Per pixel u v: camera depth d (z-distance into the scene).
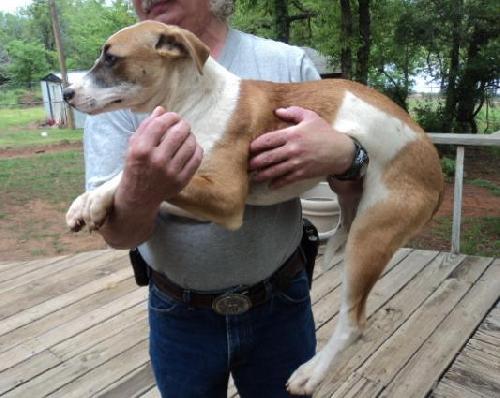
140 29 1.79
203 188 1.58
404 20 13.87
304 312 2.10
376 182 2.02
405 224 2.04
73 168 13.07
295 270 2.02
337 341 2.06
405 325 3.87
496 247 6.99
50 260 5.41
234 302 1.89
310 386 1.99
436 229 7.78
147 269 2.07
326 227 5.17
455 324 3.87
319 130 1.70
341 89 1.97
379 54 15.22
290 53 2.12
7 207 9.68
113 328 4.02
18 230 8.38
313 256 2.19
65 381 3.41
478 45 14.44
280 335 2.02
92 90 1.78
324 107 1.91
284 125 1.81
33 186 11.20
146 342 3.81
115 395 3.27
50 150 16.55
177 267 1.86
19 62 42.09
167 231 1.84
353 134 1.89
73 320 4.16
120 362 3.59
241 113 1.76
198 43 1.72
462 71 14.62
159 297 1.98
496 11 13.09
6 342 3.87
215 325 1.93
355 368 3.39
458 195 5.04
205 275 1.85
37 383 3.39
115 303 4.41
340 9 13.88
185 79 1.79
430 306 4.14
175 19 1.89
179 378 2.01
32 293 4.65
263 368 2.05
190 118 1.77
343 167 1.75
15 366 3.58
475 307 4.11
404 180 2.04
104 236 1.60
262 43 2.09
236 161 1.70
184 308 1.92
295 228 2.00
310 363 2.05
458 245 5.15
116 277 4.92
